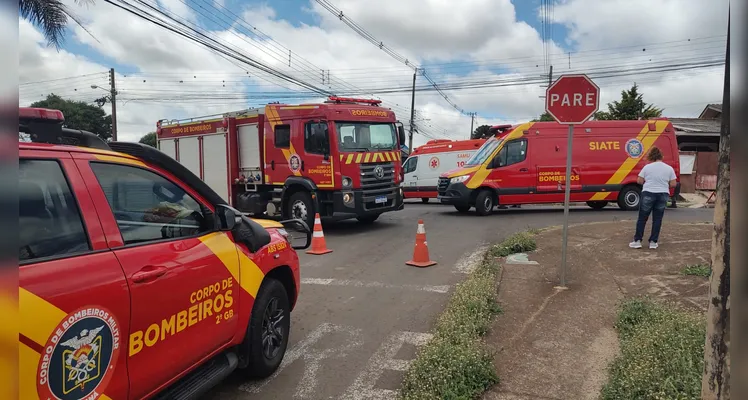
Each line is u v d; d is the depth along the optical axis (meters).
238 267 3.61
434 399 3.45
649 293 5.79
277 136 12.48
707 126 29.34
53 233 2.30
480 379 3.73
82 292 2.27
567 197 6.27
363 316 5.71
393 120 12.62
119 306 2.46
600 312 5.34
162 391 2.97
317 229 9.59
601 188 14.80
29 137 2.78
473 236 11.07
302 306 6.14
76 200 2.46
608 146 14.82
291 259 4.48
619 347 4.39
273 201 12.73
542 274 6.92
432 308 5.95
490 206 14.88
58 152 2.49
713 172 23.31
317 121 11.52
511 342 4.61
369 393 3.84
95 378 2.32
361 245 10.24
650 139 15.02
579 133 14.76
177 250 3.00
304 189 12.01
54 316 2.12
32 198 2.26
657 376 3.38
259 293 3.96
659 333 4.10
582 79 6.10
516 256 8.11
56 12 8.13
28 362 1.99
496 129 15.23
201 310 3.15
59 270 2.21
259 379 4.11
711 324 1.94
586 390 3.68
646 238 9.07
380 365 4.36
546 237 9.81
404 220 14.20
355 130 11.75
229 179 13.70
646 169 8.05
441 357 3.97
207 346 3.24
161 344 2.77
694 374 3.27
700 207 17.61
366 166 11.76
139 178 2.92
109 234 2.56
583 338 4.67
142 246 2.76
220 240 3.46
